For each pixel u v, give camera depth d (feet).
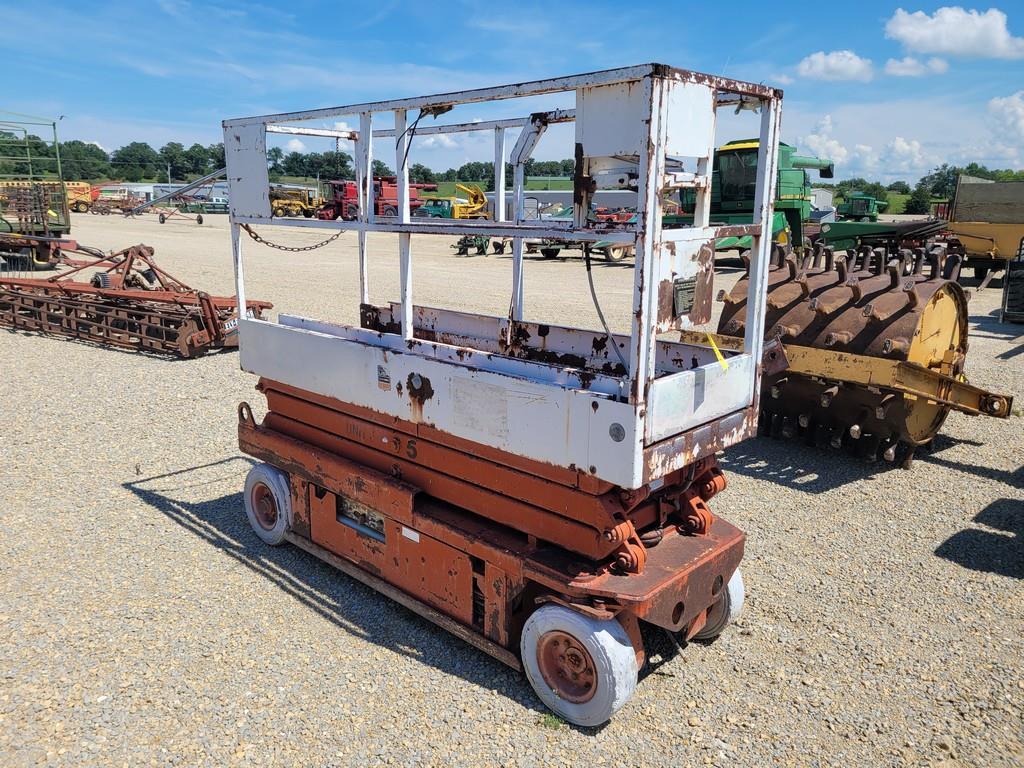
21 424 24.76
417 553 12.97
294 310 45.44
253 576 15.11
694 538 11.99
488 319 16.03
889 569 15.53
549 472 10.82
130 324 37.11
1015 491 19.72
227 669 11.98
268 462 16.06
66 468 20.93
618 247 77.61
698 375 10.40
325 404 14.83
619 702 10.28
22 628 13.07
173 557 15.88
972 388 20.44
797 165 70.95
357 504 14.44
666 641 13.03
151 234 111.86
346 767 9.88
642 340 9.16
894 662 12.37
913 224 63.98
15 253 60.44
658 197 8.86
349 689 11.51
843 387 20.39
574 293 54.95
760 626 13.43
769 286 22.71
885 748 10.39
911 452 21.22
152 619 13.44
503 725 10.75
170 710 10.96
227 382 30.40
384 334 13.42
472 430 11.70
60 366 32.99
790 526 17.61
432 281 61.67
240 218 15.37
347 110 12.80
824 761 10.13
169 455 22.09
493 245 92.63
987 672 12.10
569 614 10.48
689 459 10.51
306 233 121.49
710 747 10.37
